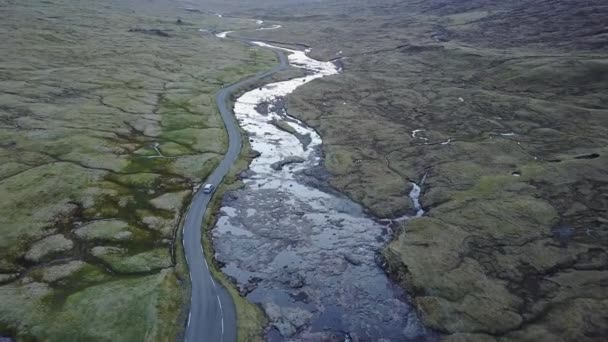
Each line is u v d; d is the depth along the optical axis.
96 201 80.31
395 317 58.47
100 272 63.34
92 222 74.38
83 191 82.69
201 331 55.00
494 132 117.25
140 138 111.12
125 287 60.22
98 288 59.69
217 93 155.38
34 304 55.94
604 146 102.88
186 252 69.75
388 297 62.09
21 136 102.44
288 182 94.50
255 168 100.56
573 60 152.62
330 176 97.06
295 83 177.25
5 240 67.25
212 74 177.75
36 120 112.56
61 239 69.31
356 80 174.38
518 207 79.88
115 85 150.12
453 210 80.81
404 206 84.69
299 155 108.31
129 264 65.38
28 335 51.84
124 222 75.38
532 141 110.06
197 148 107.44
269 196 88.50
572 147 104.62
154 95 145.62
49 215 74.44
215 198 86.38
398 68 190.88
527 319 55.94
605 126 113.56
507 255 68.00
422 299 60.59
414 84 166.50
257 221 80.12
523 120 123.06
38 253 65.62
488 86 155.75
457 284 62.34
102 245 69.12
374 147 111.69
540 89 143.62
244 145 111.38
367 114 136.25
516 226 74.81
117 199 82.06
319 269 67.81
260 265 68.50
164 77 168.12
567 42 185.38
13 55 167.38
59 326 53.16
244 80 174.88
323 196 89.06
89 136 106.25
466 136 116.19
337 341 54.81
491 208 80.19
